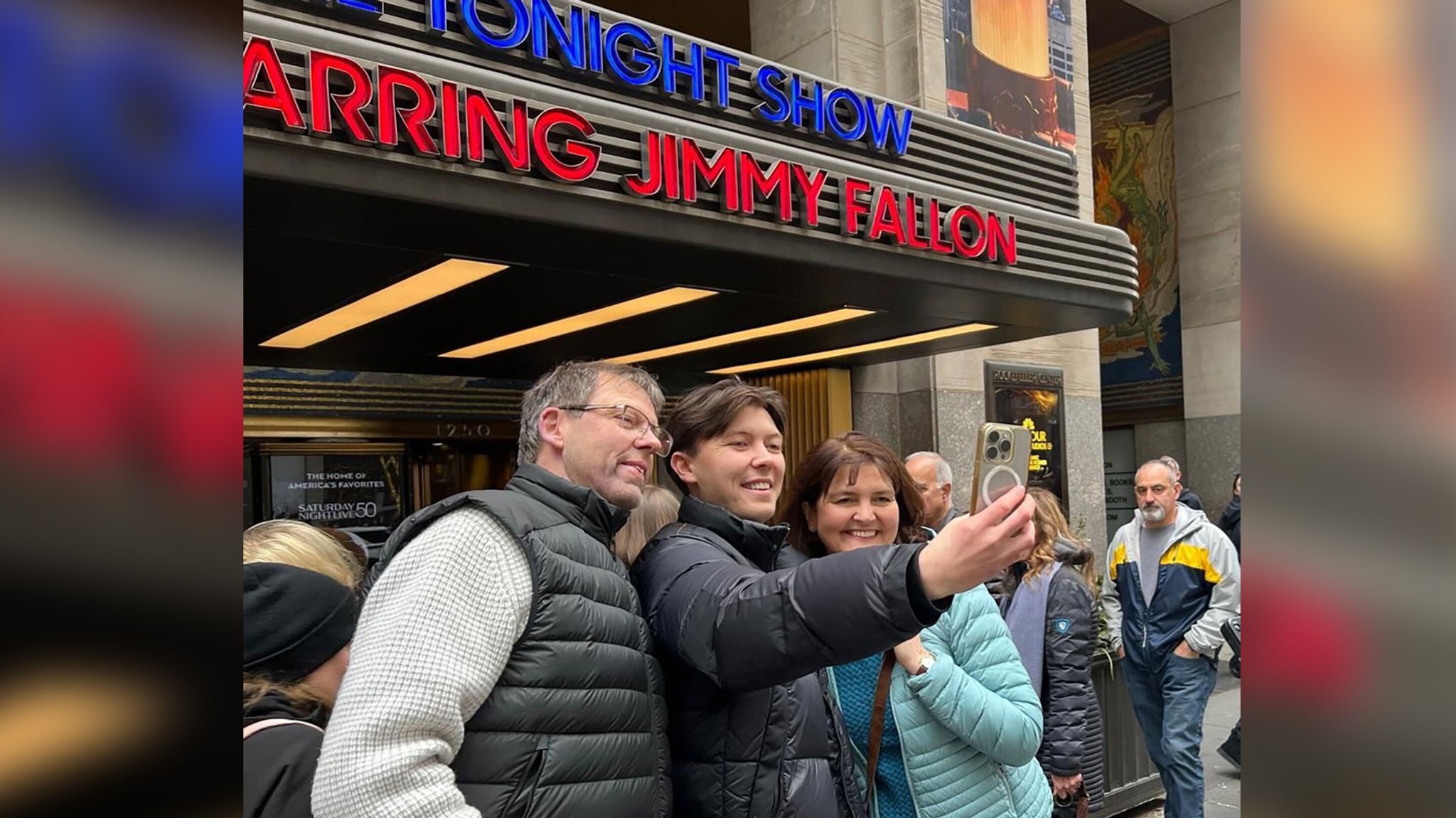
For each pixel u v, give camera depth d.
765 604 1.22
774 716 1.46
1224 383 10.95
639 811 1.29
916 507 2.06
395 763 1.11
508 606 1.25
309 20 3.09
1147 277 11.91
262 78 2.79
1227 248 10.99
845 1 7.03
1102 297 5.56
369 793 1.10
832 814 1.50
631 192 3.61
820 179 4.24
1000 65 7.44
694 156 3.81
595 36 3.80
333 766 1.12
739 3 9.42
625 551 1.91
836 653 1.18
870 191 4.45
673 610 1.39
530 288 4.27
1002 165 5.45
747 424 1.63
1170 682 4.04
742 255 4.02
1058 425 7.78
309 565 1.44
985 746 1.83
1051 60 7.88
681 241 3.78
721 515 1.59
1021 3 7.64
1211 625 3.90
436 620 1.20
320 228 3.29
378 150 3.02
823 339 5.97
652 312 4.94
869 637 1.15
